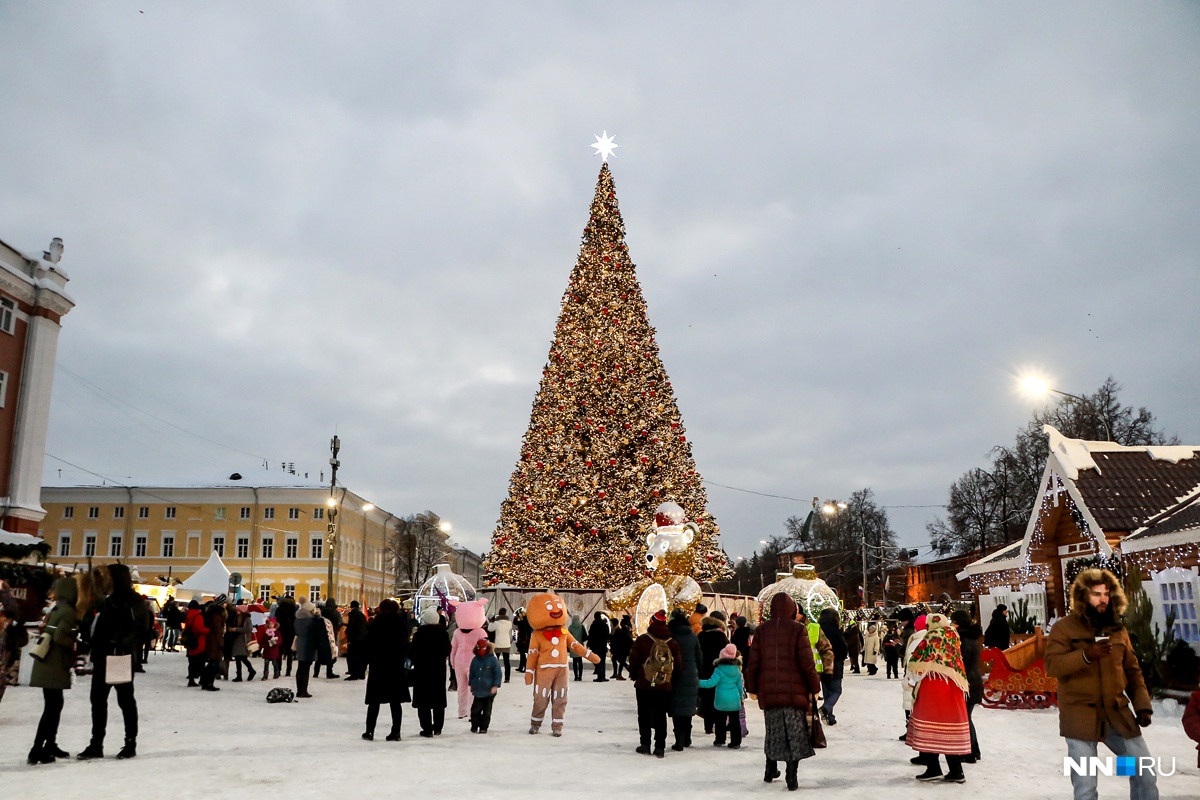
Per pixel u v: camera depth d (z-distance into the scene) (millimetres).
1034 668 17703
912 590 78375
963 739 9477
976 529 60125
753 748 12094
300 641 18656
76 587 10500
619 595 26922
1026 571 25000
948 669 9609
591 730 13906
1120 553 19641
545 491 33344
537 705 13305
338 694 19656
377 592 96062
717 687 12102
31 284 38688
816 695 9242
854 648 29875
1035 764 10805
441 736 12914
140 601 10844
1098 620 6809
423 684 12836
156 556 78875
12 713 15047
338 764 10180
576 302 36781
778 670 9094
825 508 54000
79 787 8617
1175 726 14602
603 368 34969
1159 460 21969
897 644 27328
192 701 17453
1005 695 17891
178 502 79812
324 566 79062
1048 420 53094
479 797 8336
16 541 25312
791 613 9328
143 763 10117
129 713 10547
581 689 22000
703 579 33500
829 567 84438
